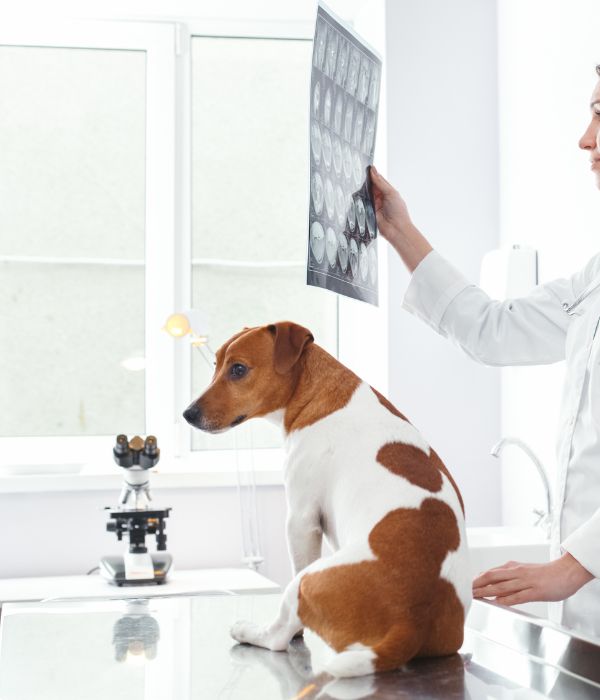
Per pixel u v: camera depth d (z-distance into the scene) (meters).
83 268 3.34
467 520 3.14
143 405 3.36
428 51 3.18
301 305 3.46
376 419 1.19
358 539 1.03
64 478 3.04
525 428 2.95
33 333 3.31
